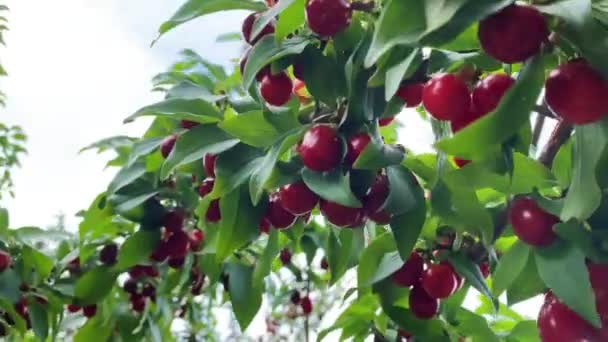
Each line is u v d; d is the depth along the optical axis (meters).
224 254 0.34
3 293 0.47
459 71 0.27
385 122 0.34
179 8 0.33
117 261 0.49
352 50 0.31
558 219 0.26
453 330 0.38
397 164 0.28
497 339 0.38
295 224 0.39
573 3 0.20
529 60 0.21
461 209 0.29
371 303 0.40
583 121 0.21
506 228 0.32
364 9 0.30
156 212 0.46
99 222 0.48
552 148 0.28
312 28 0.30
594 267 0.25
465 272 0.33
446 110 0.25
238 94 0.45
